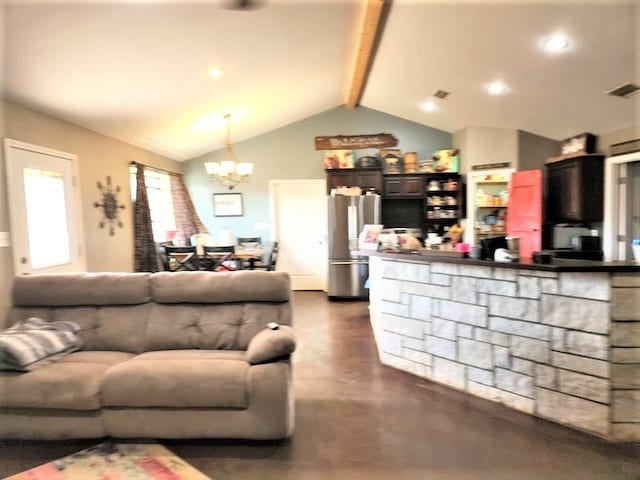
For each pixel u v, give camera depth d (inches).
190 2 109.9
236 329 104.7
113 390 82.6
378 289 140.7
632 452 81.2
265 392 82.7
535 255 97.3
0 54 106.7
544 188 217.6
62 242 154.6
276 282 107.7
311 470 76.7
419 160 268.4
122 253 198.1
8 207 128.4
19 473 76.4
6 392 82.2
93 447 85.2
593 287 86.9
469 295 108.7
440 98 204.4
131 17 109.3
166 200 254.7
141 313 107.6
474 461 78.5
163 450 84.0
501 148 226.7
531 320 96.6
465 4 118.9
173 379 82.5
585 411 89.0
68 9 99.5
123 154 201.0
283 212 278.2
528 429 90.4
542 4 111.1
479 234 233.6
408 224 266.4
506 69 153.9
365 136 234.4
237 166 212.1
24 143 135.3
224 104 197.5
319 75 199.6
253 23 131.3
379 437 87.6
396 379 120.0
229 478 74.6
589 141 188.9
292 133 272.8
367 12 130.6
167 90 160.1
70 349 100.3
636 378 85.0
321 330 174.6
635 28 112.5
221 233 250.4
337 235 239.0
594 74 140.5
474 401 104.9
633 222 181.5
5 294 126.6
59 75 125.3
